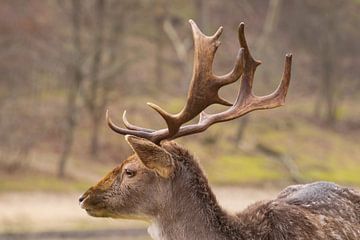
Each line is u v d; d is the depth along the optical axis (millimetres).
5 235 27000
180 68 51719
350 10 54656
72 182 35812
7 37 39750
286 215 8977
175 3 53594
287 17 54031
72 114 37062
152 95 44750
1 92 39125
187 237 8930
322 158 44688
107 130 42000
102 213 9070
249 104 9281
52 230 27453
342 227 9148
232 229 8977
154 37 49375
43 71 40438
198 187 8977
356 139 49156
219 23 54625
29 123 39188
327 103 52281
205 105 9094
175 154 8969
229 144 43688
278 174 40219
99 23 38812
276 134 46688
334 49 53344
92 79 38188
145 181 8938
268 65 49250
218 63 52500
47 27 41219
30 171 36375
